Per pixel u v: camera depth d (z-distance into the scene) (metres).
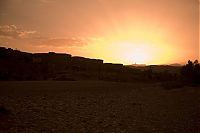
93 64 157.00
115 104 43.41
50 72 116.00
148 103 45.84
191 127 28.77
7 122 26.72
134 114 35.41
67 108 37.34
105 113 35.31
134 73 139.50
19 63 118.19
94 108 38.72
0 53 122.00
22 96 45.66
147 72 142.00
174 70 185.50
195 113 37.00
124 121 30.83
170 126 29.00
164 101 48.59
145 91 65.88
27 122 27.56
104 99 48.75
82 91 59.53
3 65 107.00
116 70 147.50
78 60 159.00
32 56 141.50
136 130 26.78
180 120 32.22
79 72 120.31
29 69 113.31
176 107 42.06
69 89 61.62
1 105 35.53
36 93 50.72
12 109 33.72
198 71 88.81
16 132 23.55
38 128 25.53
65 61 150.38
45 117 30.72
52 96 48.28
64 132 24.84
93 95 53.69
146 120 31.77
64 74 110.44
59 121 29.11
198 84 82.44
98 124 28.70
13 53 132.38
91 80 101.69
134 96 55.03
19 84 66.19
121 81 108.94
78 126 27.38
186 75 91.19
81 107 38.91
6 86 59.78
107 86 76.38
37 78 94.12
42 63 131.00
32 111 33.59
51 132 24.56
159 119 32.62
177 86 76.44
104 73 126.62
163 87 76.25
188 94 59.09
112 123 29.48
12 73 94.25
